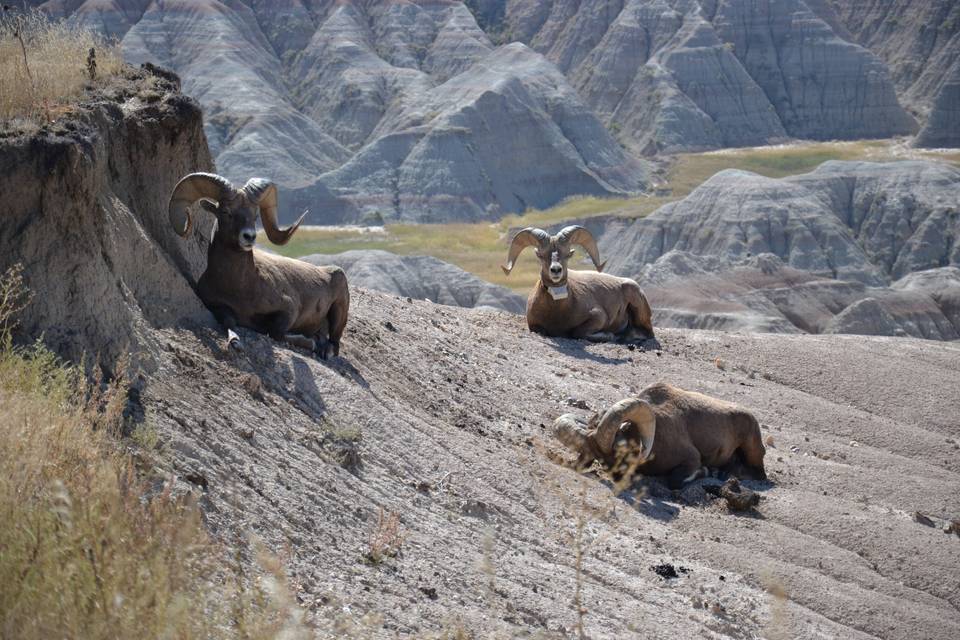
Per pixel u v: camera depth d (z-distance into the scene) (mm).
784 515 22703
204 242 22391
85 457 11555
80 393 14078
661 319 109375
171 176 21500
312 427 17812
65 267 15766
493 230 167875
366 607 12914
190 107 21672
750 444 24547
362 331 25281
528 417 24812
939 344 41719
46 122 17000
